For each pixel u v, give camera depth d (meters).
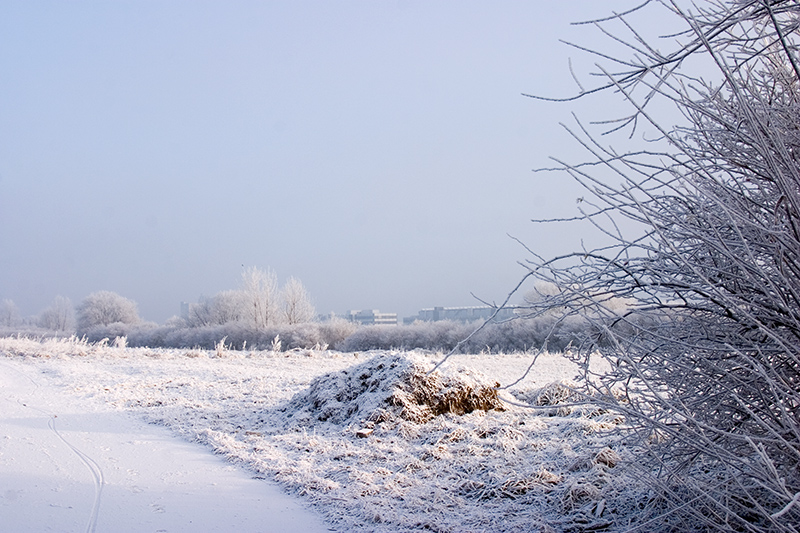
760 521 3.44
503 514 5.05
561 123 2.99
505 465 6.41
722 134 3.35
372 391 9.36
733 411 3.33
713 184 3.25
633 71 3.27
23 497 5.50
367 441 7.88
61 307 77.88
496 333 33.25
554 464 6.32
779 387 2.85
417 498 5.54
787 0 2.88
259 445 7.95
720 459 3.08
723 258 3.25
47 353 22.06
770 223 3.09
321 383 10.38
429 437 7.93
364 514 5.12
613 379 3.89
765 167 3.13
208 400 12.26
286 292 47.59
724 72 2.73
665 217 3.23
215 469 6.89
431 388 9.03
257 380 15.12
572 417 8.68
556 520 4.78
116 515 5.05
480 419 8.57
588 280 3.37
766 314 3.10
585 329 3.89
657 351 3.35
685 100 3.08
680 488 3.89
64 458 7.20
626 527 4.34
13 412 10.54
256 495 5.82
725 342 3.22
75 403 11.75
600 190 3.03
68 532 4.59
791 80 3.45
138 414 10.68
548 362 18.69
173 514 5.13
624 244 3.32
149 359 21.52
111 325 61.09
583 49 3.21
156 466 6.96
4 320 80.56
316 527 4.89
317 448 7.64
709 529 3.61
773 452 3.19
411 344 39.09
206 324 54.78
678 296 3.32
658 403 3.53
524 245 3.37
